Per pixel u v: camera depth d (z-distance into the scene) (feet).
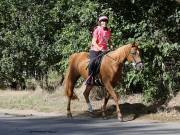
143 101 57.16
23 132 40.32
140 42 54.75
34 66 71.92
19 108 58.13
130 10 56.80
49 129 42.19
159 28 55.67
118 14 57.16
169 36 56.44
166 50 53.62
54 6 70.13
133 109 53.93
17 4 70.13
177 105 53.36
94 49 50.06
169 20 54.49
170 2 55.01
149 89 56.59
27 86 73.77
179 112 50.98
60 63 64.34
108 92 50.03
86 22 60.75
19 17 70.33
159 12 55.57
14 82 75.77
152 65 56.29
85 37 60.70
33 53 70.28
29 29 69.56
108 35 50.29
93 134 39.40
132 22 56.95
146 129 42.09
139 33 56.08
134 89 61.00
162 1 55.21
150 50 55.67
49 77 71.92
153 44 54.75
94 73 50.21
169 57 56.54
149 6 55.77
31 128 42.63
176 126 43.86
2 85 76.79
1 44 72.02
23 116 51.47
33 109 57.41
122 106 55.16
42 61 69.72
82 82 62.85
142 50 55.77
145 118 49.21
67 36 63.87
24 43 69.92
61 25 69.46
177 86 56.80
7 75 74.08
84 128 42.91
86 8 59.77
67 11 65.72
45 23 69.36
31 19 69.72
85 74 51.21
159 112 51.42
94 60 49.88
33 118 49.90
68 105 52.13
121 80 58.29
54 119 49.34
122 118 47.93
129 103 56.54
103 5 57.93
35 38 69.56
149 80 56.59
